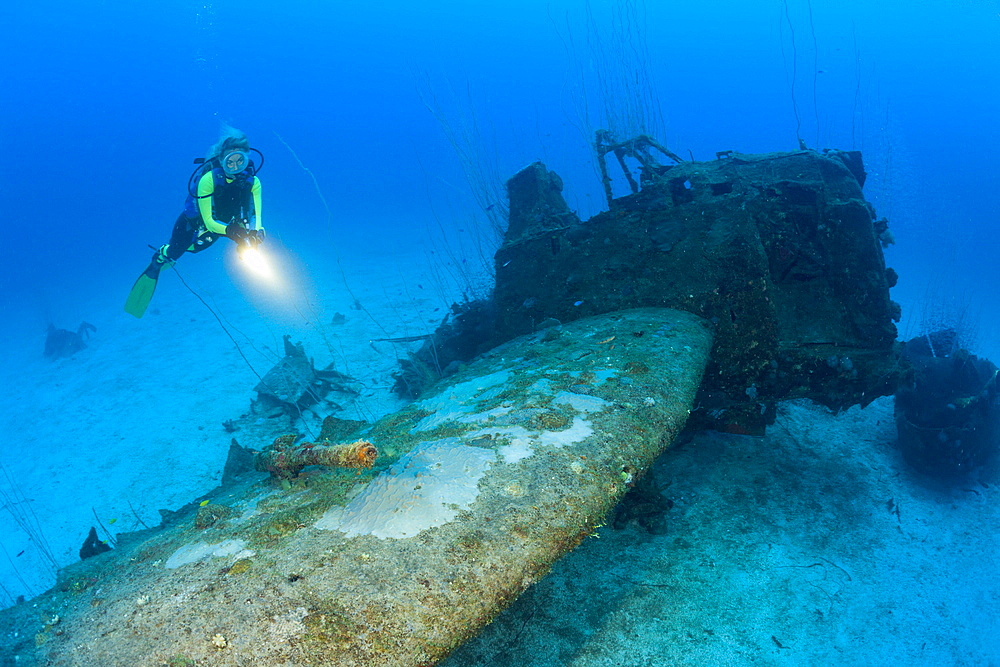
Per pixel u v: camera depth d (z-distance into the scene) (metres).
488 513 2.45
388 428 3.88
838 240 5.76
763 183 6.20
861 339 5.54
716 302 5.70
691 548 5.16
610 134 7.67
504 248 7.59
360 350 12.11
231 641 1.87
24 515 7.63
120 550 3.02
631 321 5.45
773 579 4.85
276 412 9.55
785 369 5.48
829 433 7.01
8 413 11.61
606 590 4.73
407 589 2.04
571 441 3.08
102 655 1.93
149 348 14.43
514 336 7.04
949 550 5.24
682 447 6.56
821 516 5.61
